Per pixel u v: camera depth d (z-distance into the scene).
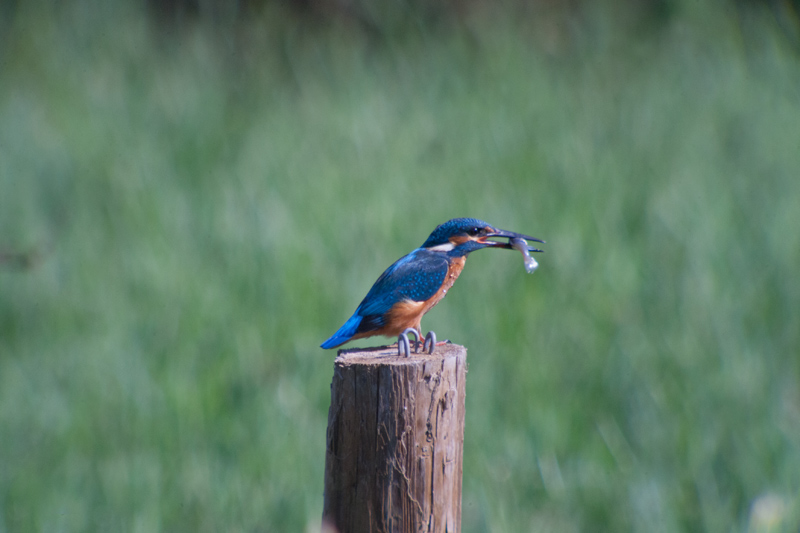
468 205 13.29
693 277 11.21
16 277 12.30
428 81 19.27
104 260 13.09
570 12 22.94
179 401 9.33
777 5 20.47
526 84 18.73
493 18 22.45
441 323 10.29
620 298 10.97
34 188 15.75
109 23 22.73
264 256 12.27
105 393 9.72
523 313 10.57
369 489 4.70
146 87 20.73
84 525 7.73
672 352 9.84
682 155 15.31
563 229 12.51
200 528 7.73
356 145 16.44
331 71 20.66
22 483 8.26
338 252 12.31
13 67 21.00
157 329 10.85
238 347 10.33
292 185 15.01
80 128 18.20
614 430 8.86
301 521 7.66
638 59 20.23
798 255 11.75
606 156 15.20
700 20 20.36
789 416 9.04
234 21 23.70
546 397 9.23
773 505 7.44
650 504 7.69
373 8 22.80
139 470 8.34
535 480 8.18
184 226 13.84
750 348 9.89
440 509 4.76
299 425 9.06
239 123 18.73
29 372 10.21
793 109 17.12
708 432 8.63
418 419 4.66
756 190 13.89
